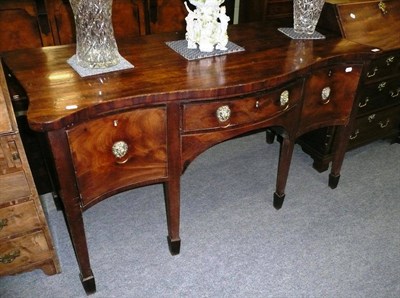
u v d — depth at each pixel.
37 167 1.50
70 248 1.44
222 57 1.30
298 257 1.45
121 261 1.40
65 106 0.93
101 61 1.16
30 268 1.25
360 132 1.97
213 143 1.21
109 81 1.08
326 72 1.37
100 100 0.96
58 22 1.72
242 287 1.32
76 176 1.02
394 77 1.87
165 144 1.13
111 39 1.17
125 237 1.51
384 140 2.27
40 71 1.14
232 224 1.60
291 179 1.90
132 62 1.23
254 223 1.61
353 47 1.44
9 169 1.02
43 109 0.92
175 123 1.10
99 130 1.00
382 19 1.78
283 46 1.42
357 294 1.31
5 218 1.09
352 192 1.82
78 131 0.96
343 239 1.54
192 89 1.05
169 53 1.32
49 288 1.29
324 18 1.69
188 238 1.52
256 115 1.22
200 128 1.15
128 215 1.63
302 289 1.32
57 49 1.32
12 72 1.12
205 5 1.25
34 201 1.11
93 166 1.04
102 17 1.11
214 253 1.45
